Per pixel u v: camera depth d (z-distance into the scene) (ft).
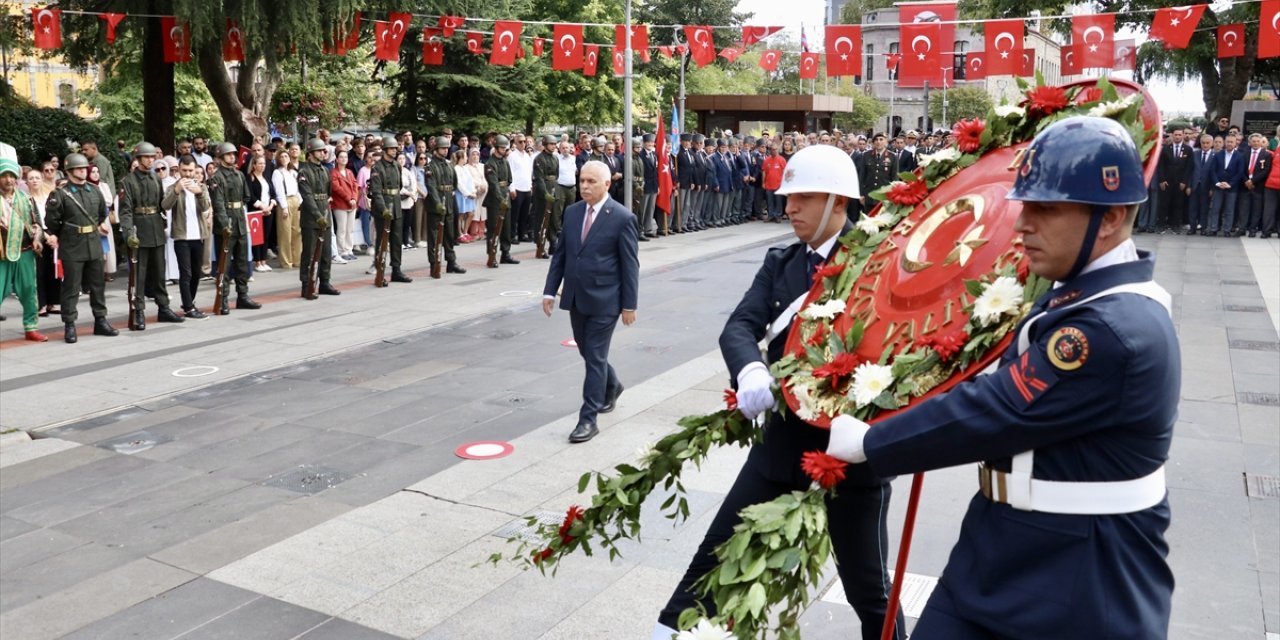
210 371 31.24
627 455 22.54
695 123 105.40
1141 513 6.97
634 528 10.03
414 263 56.90
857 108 183.93
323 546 17.79
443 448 23.32
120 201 37.22
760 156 82.94
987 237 7.86
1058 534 6.98
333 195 56.90
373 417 26.04
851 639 14.08
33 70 151.33
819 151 10.55
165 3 53.67
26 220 34.99
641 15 156.66
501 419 25.66
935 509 18.84
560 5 110.01
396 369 31.40
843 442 7.57
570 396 27.86
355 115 112.27
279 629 14.75
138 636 14.60
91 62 61.11
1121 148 6.73
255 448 23.61
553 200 58.70
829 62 47.52
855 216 58.90
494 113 90.22
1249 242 62.95
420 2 63.77
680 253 59.67
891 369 7.73
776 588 7.69
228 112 66.80
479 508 19.53
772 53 51.67
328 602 15.58
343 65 98.99
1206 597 15.23
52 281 40.63
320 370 31.37
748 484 10.91
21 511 19.80
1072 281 7.04
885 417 7.63
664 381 29.22
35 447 23.95
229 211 41.16
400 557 17.26
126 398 28.14
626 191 61.67
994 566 7.29
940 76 46.85
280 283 49.44
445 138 51.13
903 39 46.88
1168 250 58.54
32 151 50.44
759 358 10.02
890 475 7.39
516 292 46.11
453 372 30.89
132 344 35.45
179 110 114.01
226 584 16.31
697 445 9.57
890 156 72.18
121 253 50.26
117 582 16.46
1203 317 37.63
